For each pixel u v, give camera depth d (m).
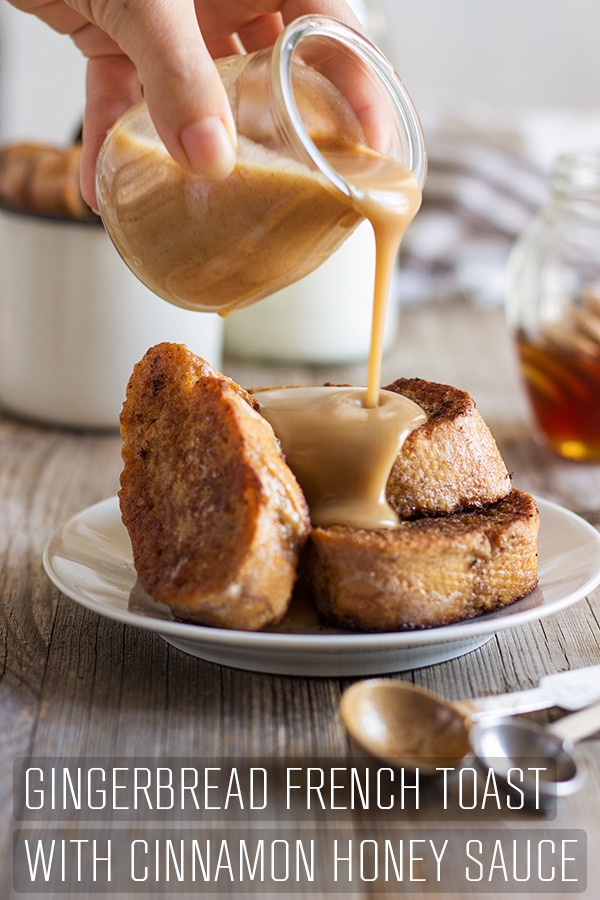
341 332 0.93
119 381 0.80
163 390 0.57
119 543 0.61
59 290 0.79
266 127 0.54
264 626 0.53
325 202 0.55
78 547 0.60
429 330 1.07
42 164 0.77
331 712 0.54
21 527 0.69
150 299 0.79
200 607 0.53
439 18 1.53
